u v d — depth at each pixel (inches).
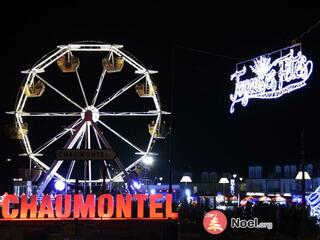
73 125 1633.9
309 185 2659.9
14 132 1614.2
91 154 1092.5
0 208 1143.0
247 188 3358.8
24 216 1098.7
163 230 939.3
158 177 3688.5
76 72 1643.7
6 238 991.0
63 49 1643.7
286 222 1155.3
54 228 1088.8
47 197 1109.1
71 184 1668.3
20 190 2064.5
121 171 1562.5
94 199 1119.0
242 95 1208.8
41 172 1633.9
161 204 1119.6
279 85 1097.4
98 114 1636.3
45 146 1633.9
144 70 1633.9
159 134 1628.9
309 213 1298.0
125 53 1643.7
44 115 1635.1
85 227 1056.8
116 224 1107.3
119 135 1641.2
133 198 1179.9
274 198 2069.4
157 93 1633.9
